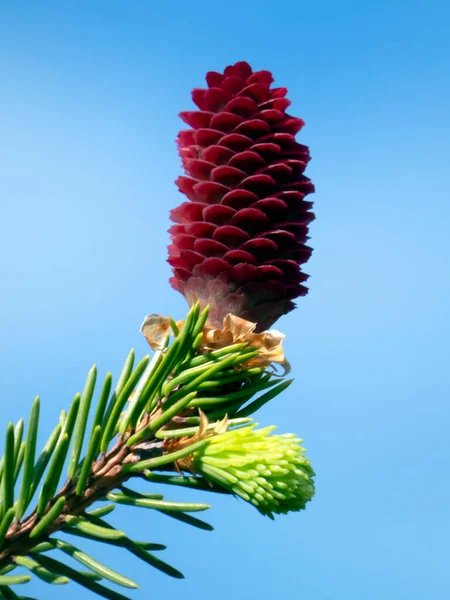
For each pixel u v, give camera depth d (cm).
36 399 32
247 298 34
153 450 33
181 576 32
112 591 31
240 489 32
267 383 34
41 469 33
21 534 32
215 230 34
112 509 33
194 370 34
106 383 32
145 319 34
